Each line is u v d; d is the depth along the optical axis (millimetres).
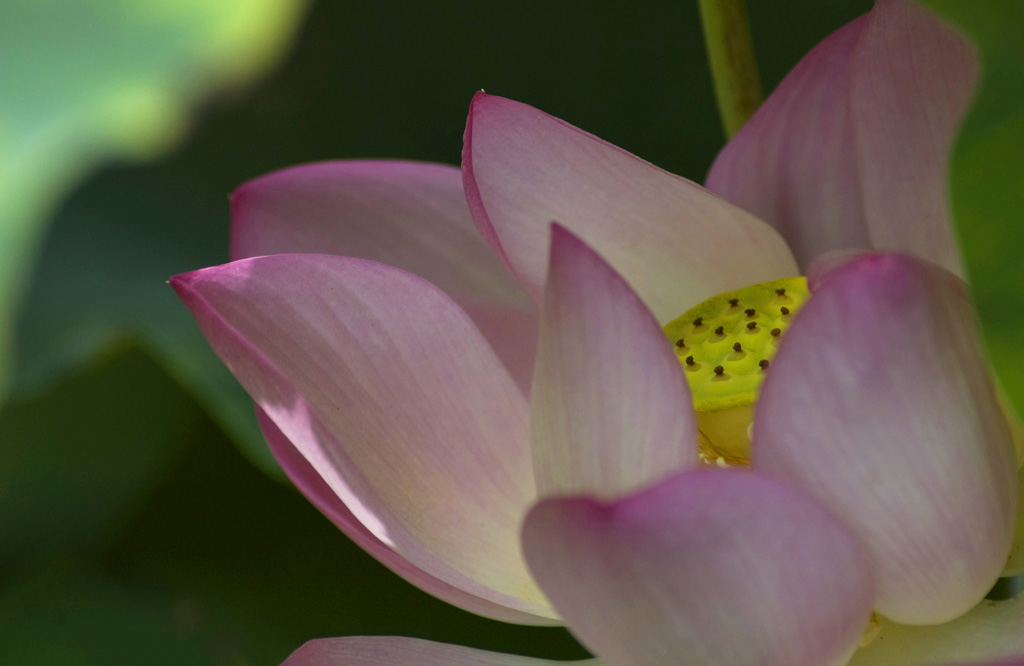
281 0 1313
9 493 1176
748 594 936
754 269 1033
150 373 1169
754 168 1044
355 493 990
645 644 943
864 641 979
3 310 1176
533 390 963
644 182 1019
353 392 1001
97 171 1272
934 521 950
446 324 1004
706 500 928
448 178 1073
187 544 1161
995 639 972
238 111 1282
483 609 1000
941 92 991
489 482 1004
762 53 1134
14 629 1144
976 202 945
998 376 942
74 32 1373
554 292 948
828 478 949
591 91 1168
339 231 1068
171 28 1361
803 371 945
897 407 943
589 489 960
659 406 953
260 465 1120
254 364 985
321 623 1130
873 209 1014
